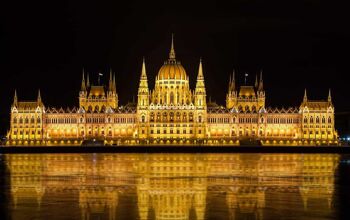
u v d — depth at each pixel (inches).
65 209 4037.9
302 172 6604.3
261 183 5502.0
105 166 7445.9
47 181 5659.5
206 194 4729.3
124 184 5408.5
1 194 4719.5
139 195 4670.3
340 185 5344.5
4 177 6043.3
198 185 5329.7
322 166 7470.5
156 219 3727.9
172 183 5482.3
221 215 3846.0
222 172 6579.7
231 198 4512.8
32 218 3740.2
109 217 3777.1
